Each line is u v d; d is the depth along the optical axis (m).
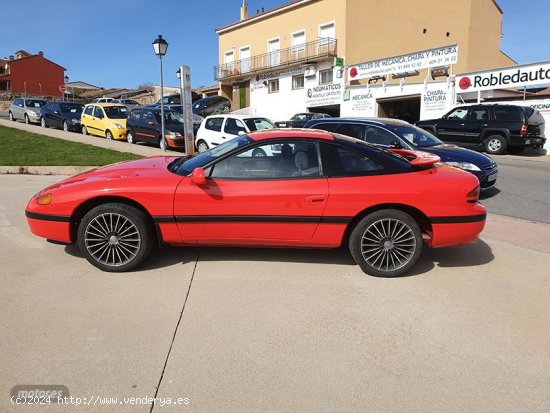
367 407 2.48
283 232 4.22
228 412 2.41
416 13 30.64
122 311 3.46
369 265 4.27
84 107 20.52
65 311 3.44
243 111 33.78
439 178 4.27
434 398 2.57
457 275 4.37
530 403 2.55
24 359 2.82
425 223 4.34
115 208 4.11
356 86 25.41
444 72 21.38
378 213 4.19
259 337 3.15
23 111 22.67
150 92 55.53
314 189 4.14
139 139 16.20
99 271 4.23
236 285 3.98
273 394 2.56
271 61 32.72
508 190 9.30
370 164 4.31
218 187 4.15
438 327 3.36
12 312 3.40
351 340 3.15
